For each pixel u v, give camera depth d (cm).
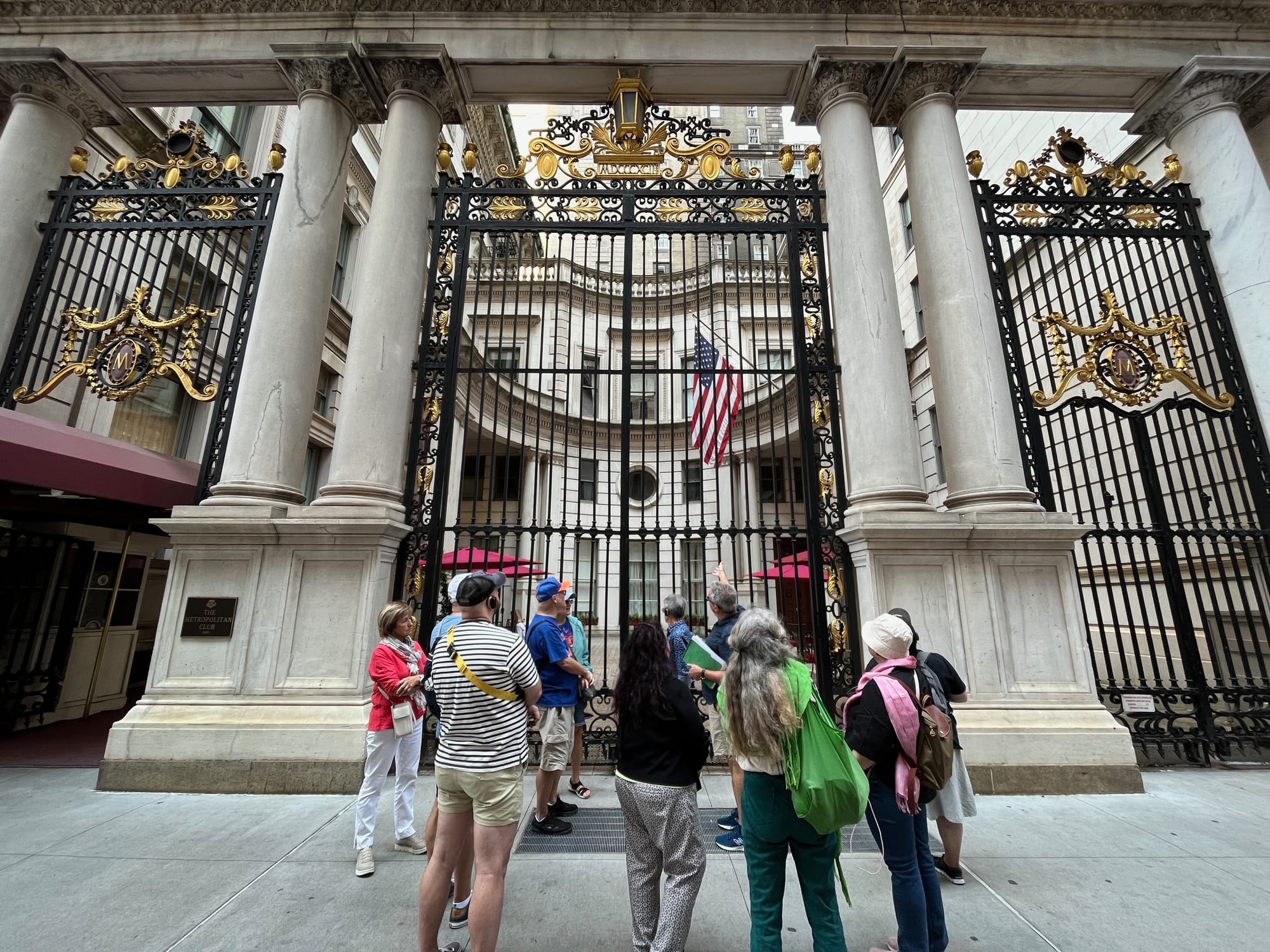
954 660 547
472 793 268
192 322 681
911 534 563
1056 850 401
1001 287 715
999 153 1309
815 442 667
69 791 509
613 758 605
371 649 548
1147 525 895
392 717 379
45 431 582
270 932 300
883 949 286
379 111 766
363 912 320
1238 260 703
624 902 336
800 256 731
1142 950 288
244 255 1102
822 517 652
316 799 490
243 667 540
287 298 639
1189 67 746
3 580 759
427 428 671
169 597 554
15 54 725
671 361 730
